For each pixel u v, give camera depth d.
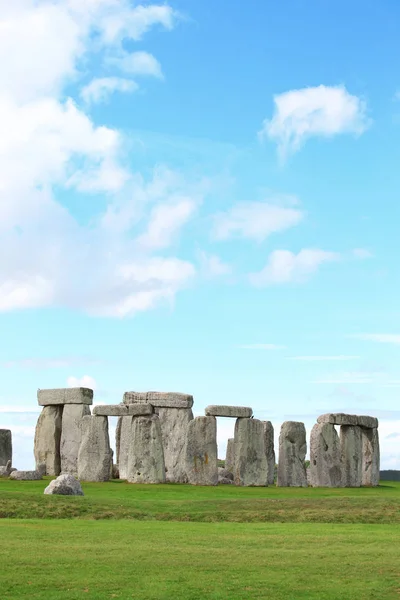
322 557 23.56
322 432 52.38
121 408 48.78
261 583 20.48
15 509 30.91
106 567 21.83
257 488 46.06
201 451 48.41
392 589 20.08
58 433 54.03
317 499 35.41
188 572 21.50
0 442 53.12
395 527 29.69
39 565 21.89
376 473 55.56
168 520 30.94
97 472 48.53
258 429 49.78
